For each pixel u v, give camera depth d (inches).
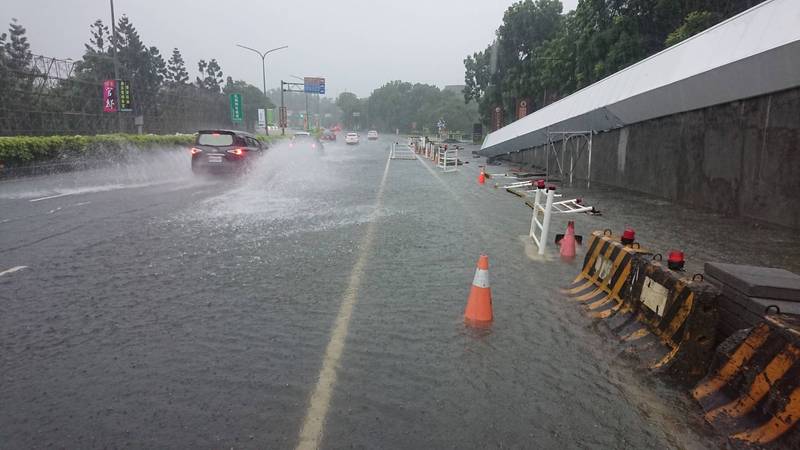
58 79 1151.6
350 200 524.7
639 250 197.2
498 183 741.3
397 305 206.2
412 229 371.6
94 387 138.3
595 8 1200.2
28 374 145.3
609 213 463.8
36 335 172.7
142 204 471.5
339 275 249.0
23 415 124.9
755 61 397.7
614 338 174.9
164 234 342.3
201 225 375.9
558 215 451.2
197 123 2289.6
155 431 118.4
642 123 611.5
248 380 142.3
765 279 138.6
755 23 431.5
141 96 1764.3
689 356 145.2
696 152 502.9
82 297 212.5
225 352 160.4
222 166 695.7
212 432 118.2
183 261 273.1
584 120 722.2
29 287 225.0
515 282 241.0
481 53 2753.4
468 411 128.3
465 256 291.6
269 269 259.1
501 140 1202.0
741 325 136.5
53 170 798.5
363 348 164.2
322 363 153.2
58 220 386.6
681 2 1039.0
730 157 452.1
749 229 385.7
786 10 401.7
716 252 310.8
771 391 115.0
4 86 984.3
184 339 170.1
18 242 312.8
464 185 703.1
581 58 1295.5
